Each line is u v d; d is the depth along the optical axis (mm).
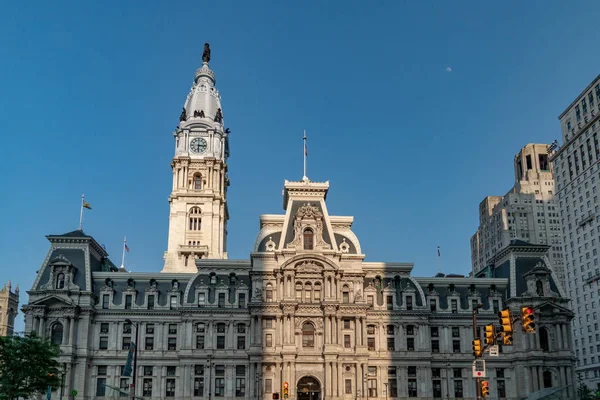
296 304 176250
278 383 171625
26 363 136125
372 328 183375
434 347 185375
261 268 180250
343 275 182000
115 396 175500
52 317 176125
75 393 155125
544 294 187750
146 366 178625
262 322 177125
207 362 176625
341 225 192125
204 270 188875
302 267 180625
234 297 183000
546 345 184125
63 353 171750
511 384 183000
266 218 189375
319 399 172125
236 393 174500
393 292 186625
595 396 178125
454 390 182000
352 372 174000
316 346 175625
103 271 196250
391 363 179750
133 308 183375
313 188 191125
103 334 180875
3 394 133000
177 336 182250
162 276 191125
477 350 87312
